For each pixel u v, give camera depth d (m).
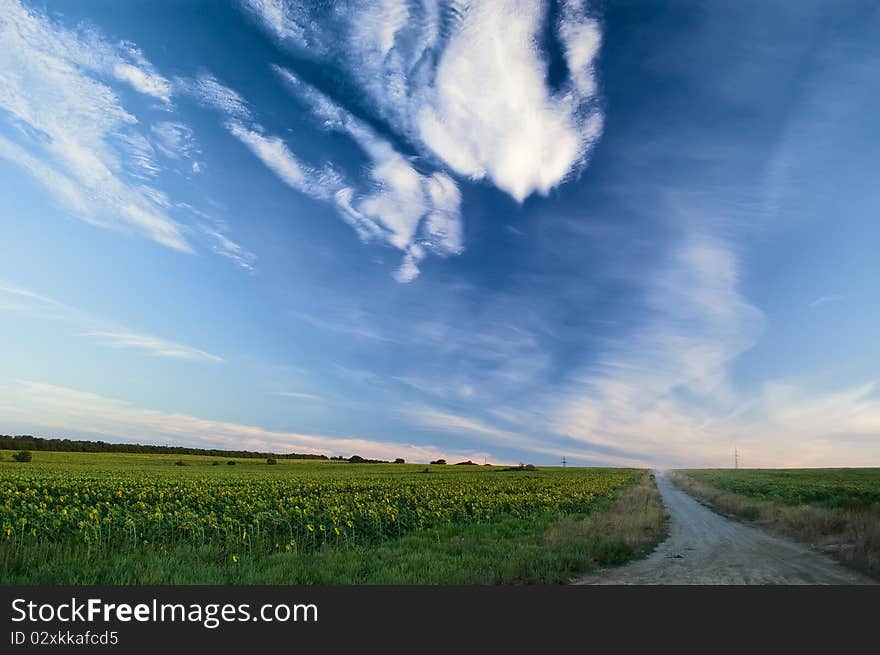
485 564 14.06
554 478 69.88
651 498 41.44
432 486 45.00
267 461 122.44
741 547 18.19
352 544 18.61
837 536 19.02
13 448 120.25
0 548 14.71
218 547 16.91
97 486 35.75
